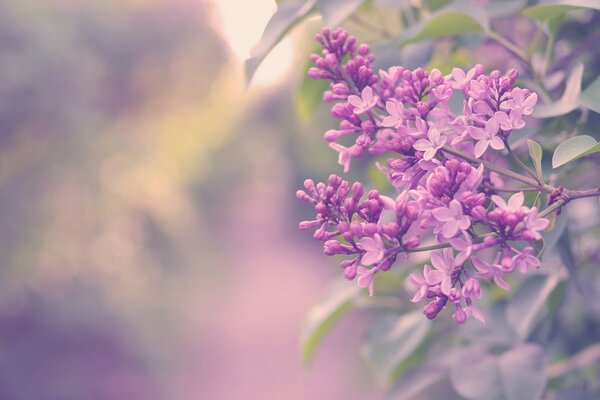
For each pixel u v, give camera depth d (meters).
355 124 1.28
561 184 1.57
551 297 1.78
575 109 1.56
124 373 8.59
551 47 1.69
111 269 8.91
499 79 1.17
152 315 9.55
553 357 2.13
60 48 8.20
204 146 16.92
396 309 2.13
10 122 7.89
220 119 17.95
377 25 2.11
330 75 1.33
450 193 1.12
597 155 1.54
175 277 10.94
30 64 7.86
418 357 2.09
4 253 7.73
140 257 10.03
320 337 2.14
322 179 8.45
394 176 1.21
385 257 1.17
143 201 10.49
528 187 1.24
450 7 1.65
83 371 7.94
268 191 25.72
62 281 8.29
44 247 8.11
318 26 3.07
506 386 1.55
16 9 7.84
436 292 1.14
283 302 14.16
